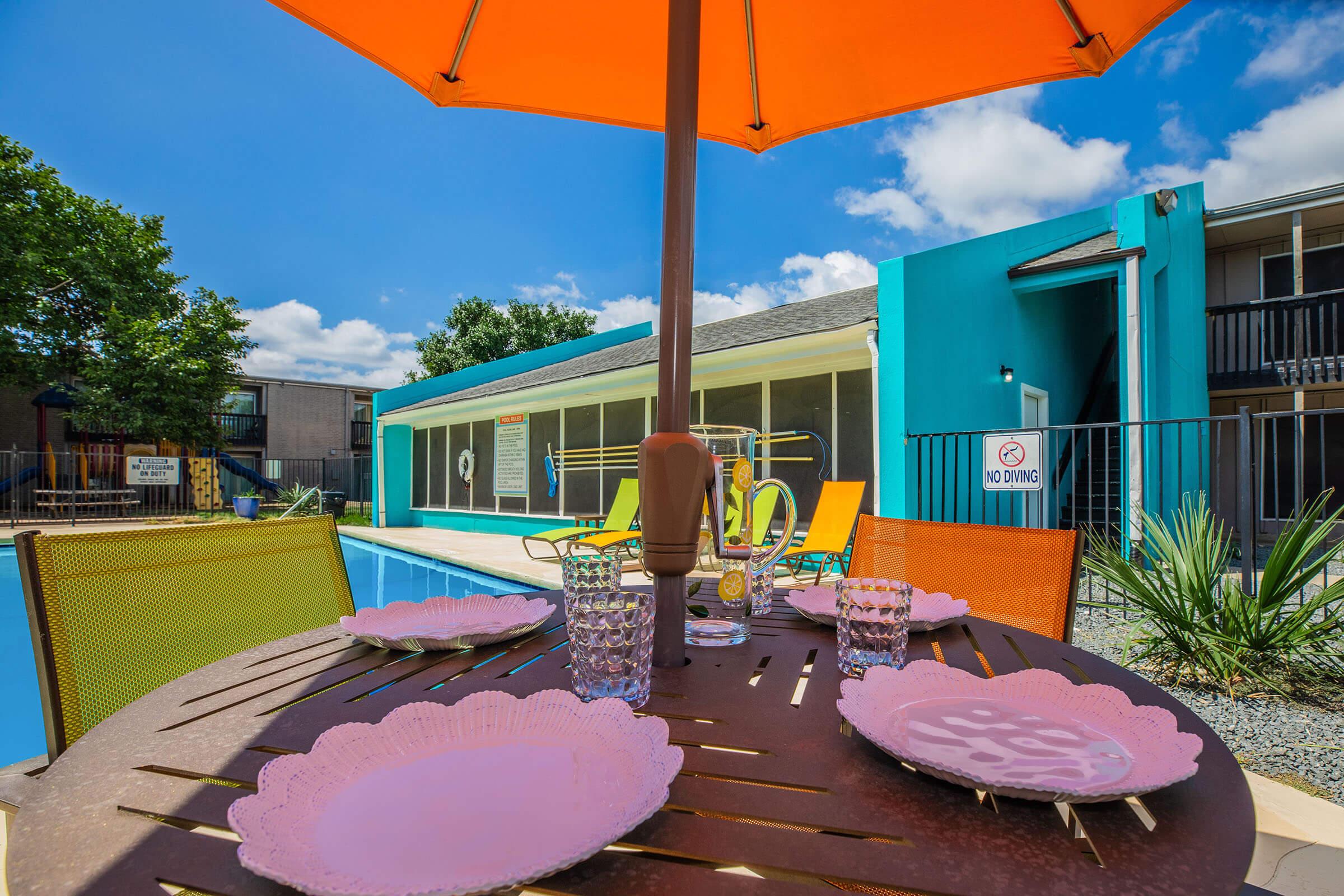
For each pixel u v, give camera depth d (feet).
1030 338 27.86
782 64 6.76
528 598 4.78
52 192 60.59
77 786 2.01
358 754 2.06
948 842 1.68
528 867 1.35
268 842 1.50
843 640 3.26
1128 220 25.16
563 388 32.63
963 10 6.02
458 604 4.48
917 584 6.03
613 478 32.24
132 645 3.93
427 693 2.92
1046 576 5.41
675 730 2.48
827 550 17.67
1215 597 10.96
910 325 20.33
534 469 37.17
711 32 6.53
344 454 92.17
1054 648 3.79
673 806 1.87
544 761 2.08
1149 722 2.28
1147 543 13.89
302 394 89.30
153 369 60.39
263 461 85.40
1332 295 30.48
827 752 2.27
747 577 3.90
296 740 2.39
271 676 3.19
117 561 3.97
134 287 65.46
